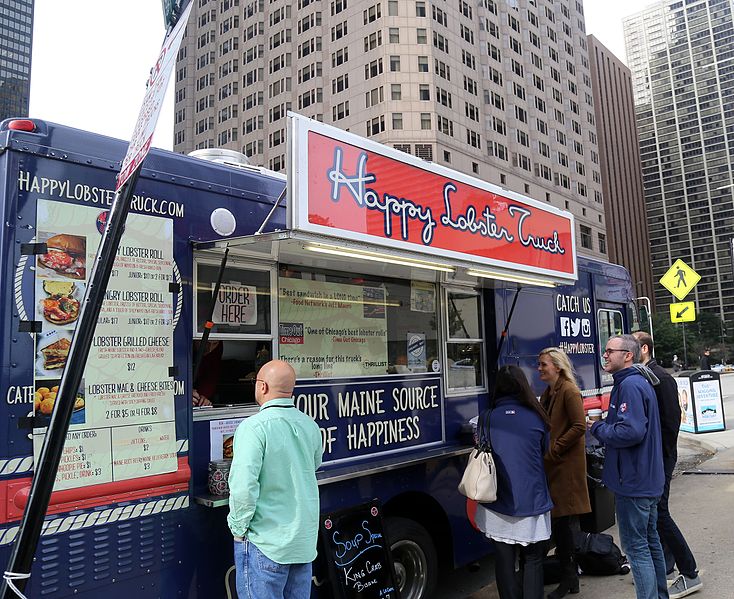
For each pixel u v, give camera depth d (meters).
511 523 3.70
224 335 3.18
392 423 4.13
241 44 64.94
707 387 12.16
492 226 4.23
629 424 3.64
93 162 2.74
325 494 3.50
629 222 103.12
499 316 5.17
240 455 2.62
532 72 64.38
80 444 2.56
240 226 3.34
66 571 2.48
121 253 2.79
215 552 3.01
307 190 2.89
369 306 4.09
